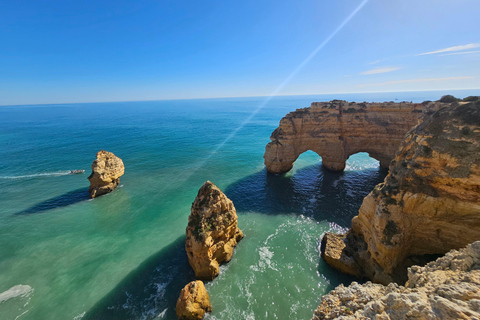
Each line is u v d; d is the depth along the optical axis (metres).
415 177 18.30
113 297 19.39
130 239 27.34
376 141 44.06
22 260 24.27
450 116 17.47
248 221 29.77
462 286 8.07
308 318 16.78
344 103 45.00
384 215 18.61
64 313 18.17
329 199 35.41
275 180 43.69
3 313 18.28
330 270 21.20
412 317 7.75
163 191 40.56
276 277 20.50
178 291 19.58
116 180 42.56
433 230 17.95
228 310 17.55
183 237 27.36
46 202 36.88
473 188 15.92
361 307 10.03
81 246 26.33
